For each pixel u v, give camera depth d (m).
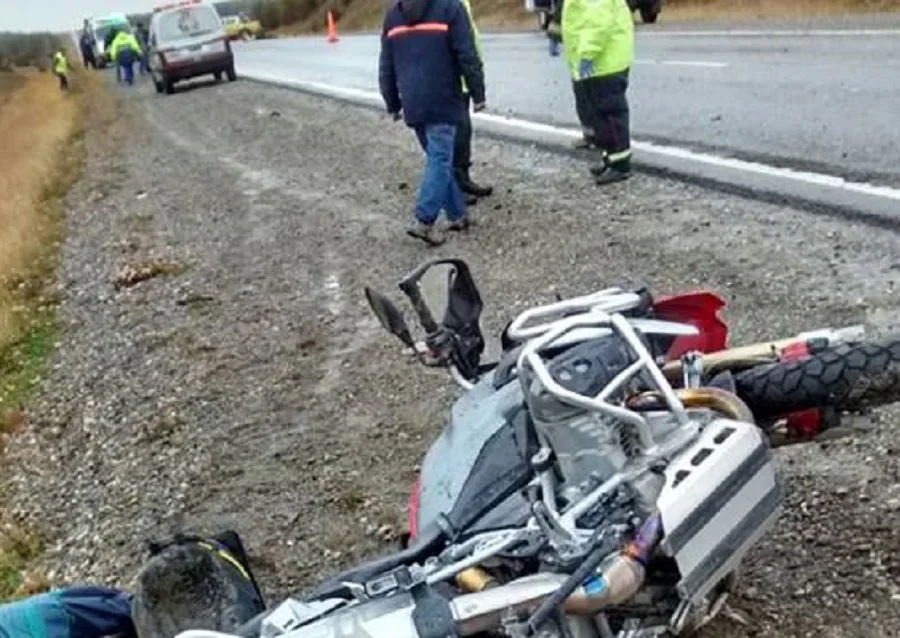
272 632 3.27
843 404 3.73
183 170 18.41
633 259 8.21
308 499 6.04
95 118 31.94
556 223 9.67
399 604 3.24
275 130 20.38
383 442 6.49
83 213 17.02
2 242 15.98
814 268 7.14
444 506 3.58
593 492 3.30
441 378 7.16
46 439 8.33
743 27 23.45
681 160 10.84
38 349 10.75
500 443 3.58
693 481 3.20
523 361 3.42
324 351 8.19
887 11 22.20
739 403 3.50
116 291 11.75
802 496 4.72
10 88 60.97
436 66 9.87
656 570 3.28
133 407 8.26
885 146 9.82
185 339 9.36
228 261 11.52
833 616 3.98
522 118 15.30
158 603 3.72
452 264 4.11
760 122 11.94
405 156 14.95
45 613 3.90
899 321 6.05
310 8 82.19
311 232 11.77
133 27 61.72
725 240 8.12
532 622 3.08
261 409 7.44
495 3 45.88
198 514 6.20
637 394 3.52
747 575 4.30
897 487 4.61
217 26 33.53
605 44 10.34
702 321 3.99
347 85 25.52
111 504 6.77
